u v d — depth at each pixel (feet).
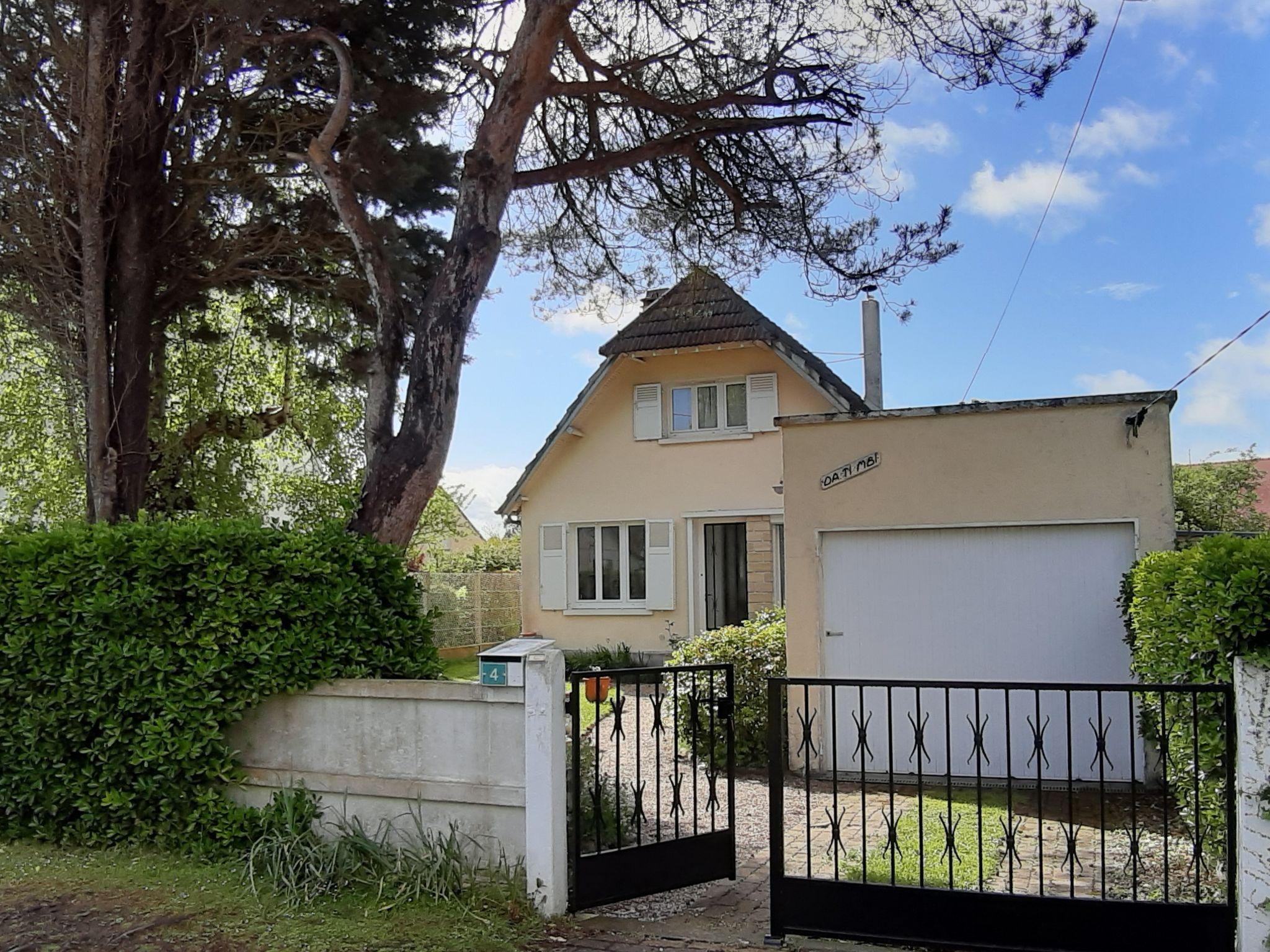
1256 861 14.40
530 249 36.27
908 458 30.63
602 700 23.31
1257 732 14.49
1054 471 29.25
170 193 32.27
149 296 31.78
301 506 44.27
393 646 21.61
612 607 59.16
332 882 18.15
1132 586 26.48
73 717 20.48
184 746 19.97
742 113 31.32
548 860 17.70
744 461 56.85
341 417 45.11
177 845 20.21
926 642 30.37
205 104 32.17
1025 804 26.66
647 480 58.85
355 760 19.79
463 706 18.92
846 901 16.48
